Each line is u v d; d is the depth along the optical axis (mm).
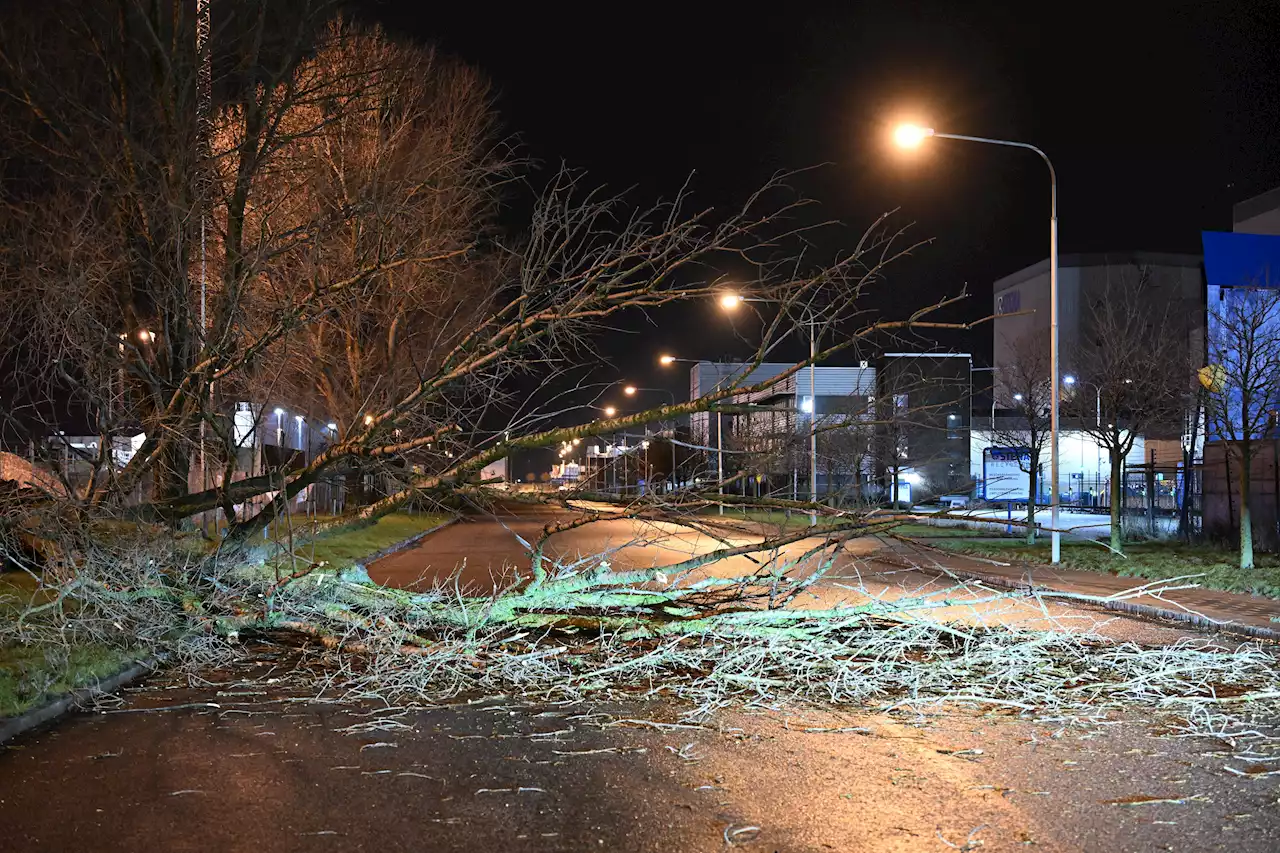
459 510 11492
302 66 12906
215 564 10734
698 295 9648
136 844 4949
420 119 18812
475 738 7035
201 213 11906
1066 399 26312
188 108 11938
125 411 11305
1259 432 19781
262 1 12242
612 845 4930
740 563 20375
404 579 18344
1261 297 21406
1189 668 8891
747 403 9578
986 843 4973
